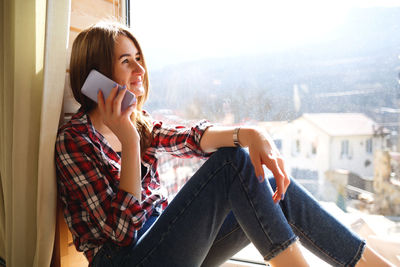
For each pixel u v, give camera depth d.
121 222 0.84
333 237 0.86
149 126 1.11
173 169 1.50
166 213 0.88
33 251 1.04
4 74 1.01
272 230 0.81
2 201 1.11
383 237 1.25
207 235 0.87
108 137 1.06
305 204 0.90
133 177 0.87
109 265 0.89
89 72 1.00
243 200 0.84
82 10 1.21
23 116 1.00
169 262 0.85
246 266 1.29
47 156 0.95
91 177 0.89
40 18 1.00
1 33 1.03
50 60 0.94
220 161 0.88
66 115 1.15
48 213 0.96
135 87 1.03
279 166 0.89
